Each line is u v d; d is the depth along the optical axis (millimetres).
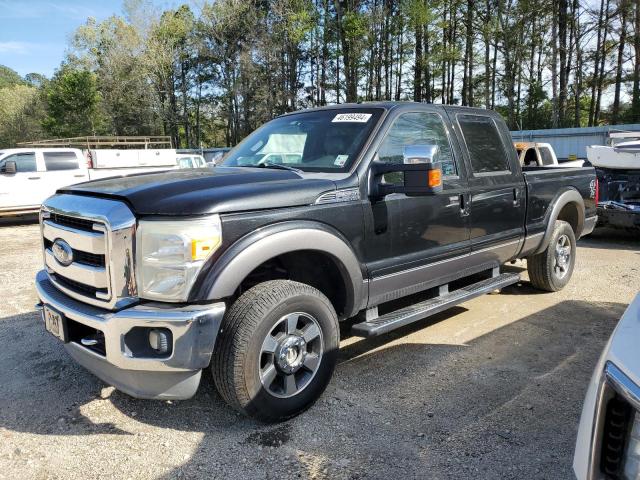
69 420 3324
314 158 3857
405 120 4023
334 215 3352
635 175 8805
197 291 2771
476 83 43000
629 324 1751
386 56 42844
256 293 3035
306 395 3256
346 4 42719
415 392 3617
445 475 2699
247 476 2725
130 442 3062
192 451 2959
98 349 2980
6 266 8102
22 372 4051
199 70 54500
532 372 3906
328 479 2689
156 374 2834
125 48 48281
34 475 2756
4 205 13344
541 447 2930
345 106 4246
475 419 3244
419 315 3893
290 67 44969
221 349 2932
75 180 14414
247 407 2992
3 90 63906
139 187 3043
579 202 5945
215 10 43938
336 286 3637
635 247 8781
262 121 43812
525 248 5234
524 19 35500
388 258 3752
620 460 1549
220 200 2867
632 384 1520
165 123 52344
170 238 2734
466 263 4461
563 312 5309
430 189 3334
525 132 23578
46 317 3285
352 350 4402
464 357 4215
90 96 49656
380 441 3018
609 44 37312
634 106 35031
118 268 2791
